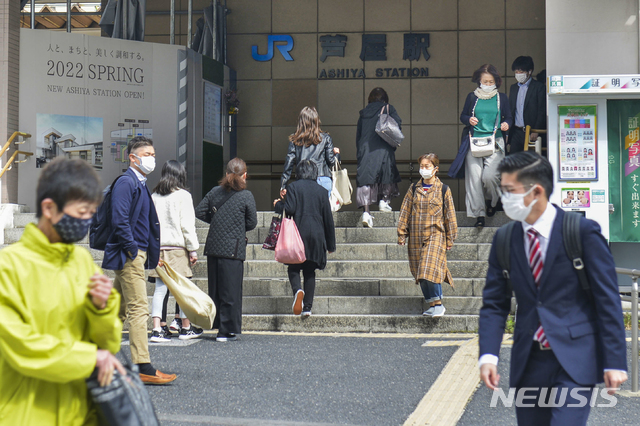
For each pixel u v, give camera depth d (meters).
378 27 15.77
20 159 12.25
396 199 15.77
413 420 4.74
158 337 7.60
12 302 2.29
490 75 9.78
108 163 13.14
